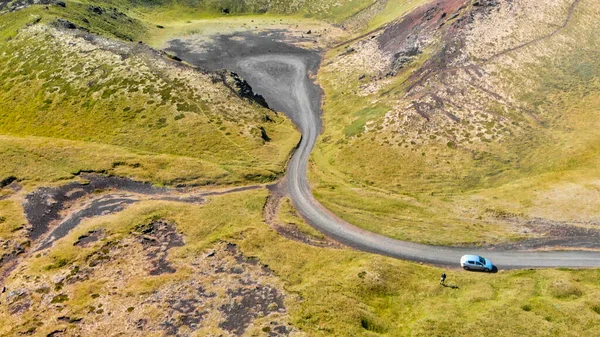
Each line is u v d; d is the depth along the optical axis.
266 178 74.19
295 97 104.44
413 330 42.59
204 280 50.06
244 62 121.44
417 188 70.38
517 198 64.31
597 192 62.19
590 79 85.75
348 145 82.25
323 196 69.12
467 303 46.25
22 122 90.25
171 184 71.19
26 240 58.09
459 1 109.25
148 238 57.97
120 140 82.75
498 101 83.69
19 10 124.44
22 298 48.25
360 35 130.12
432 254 55.03
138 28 138.88
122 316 45.16
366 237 58.91
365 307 45.41
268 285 48.81
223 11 160.12
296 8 156.62
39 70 101.94
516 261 52.88
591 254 52.78
